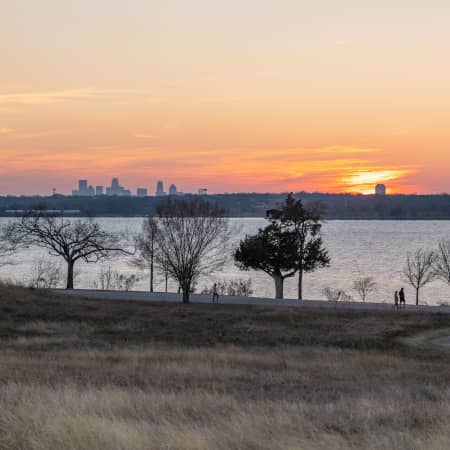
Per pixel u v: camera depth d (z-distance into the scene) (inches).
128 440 403.5
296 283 4414.4
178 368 1010.1
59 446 389.1
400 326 1749.5
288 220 2837.1
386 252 7091.5
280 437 453.7
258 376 968.3
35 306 1937.7
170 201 2407.7
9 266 5285.4
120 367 1010.7
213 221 2404.0
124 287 4037.9
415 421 568.1
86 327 1697.8
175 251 2263.8
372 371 1098.7
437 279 4399.6
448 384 933.2
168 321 1813.5
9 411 471.8
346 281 4512.8
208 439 423.5
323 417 562.3
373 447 433.4
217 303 2224.4
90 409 526.9
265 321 1822.1
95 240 3127.5
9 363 1010.1
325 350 1413.6
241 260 2883.9
